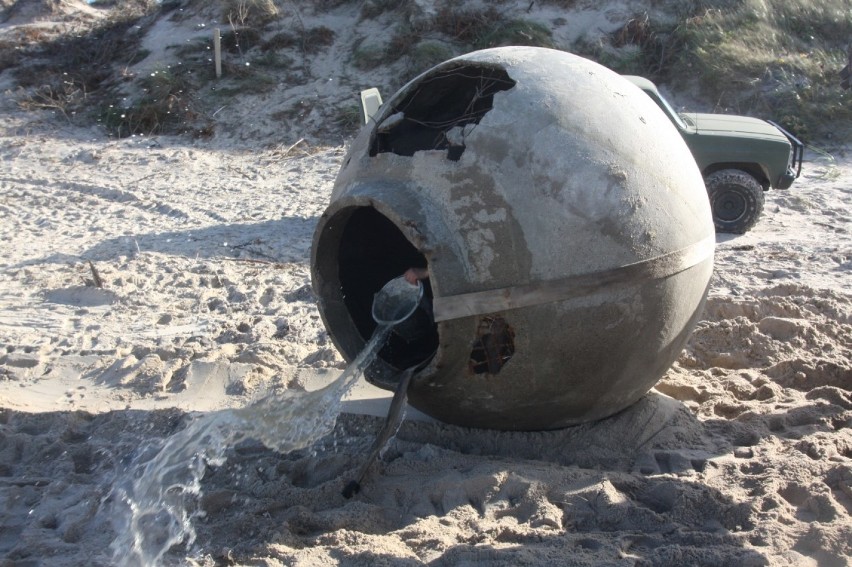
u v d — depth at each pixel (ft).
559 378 14.61
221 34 66.18
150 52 67.62
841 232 34.94
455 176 14.08
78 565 13.34
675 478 14.79
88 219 41.68
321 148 54.34
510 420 15.67
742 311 23.40
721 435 16.89
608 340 14.39
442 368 14.37
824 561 12.26
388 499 14.94
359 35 64.75
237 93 60.59
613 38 59.06
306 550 13.19
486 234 13.88
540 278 13.80
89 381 21.47
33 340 24.86
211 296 28.71
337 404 16.39
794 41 57.31
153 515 14.78
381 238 17.33
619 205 14.05
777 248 32.53
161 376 20.94
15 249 36.45
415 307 15.48
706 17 58.59
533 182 13.91
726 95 53.62
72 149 56.85
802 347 21.27
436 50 59.31
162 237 37.11
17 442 17.54
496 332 14.23
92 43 71.31
